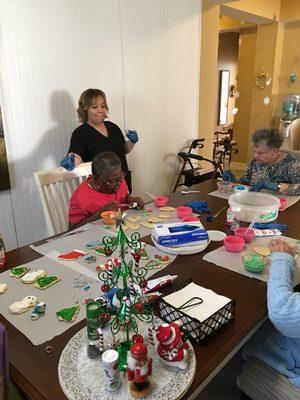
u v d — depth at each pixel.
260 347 1.12
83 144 2.38
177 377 0.73
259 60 5.28
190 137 3.87
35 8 2.26
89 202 1.75
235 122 6.03
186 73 3.58
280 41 5.15
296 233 1.52
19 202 2.44
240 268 1.21
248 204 1.72
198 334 0.84
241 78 5.77
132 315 0.85
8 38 2.18
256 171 2.27
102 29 2.68
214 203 1.93
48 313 0.97
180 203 1.93
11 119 2.29
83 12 2.53
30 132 2.41
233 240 1.37
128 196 1.94
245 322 0.93
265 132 2.12
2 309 0.99
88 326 0.80
